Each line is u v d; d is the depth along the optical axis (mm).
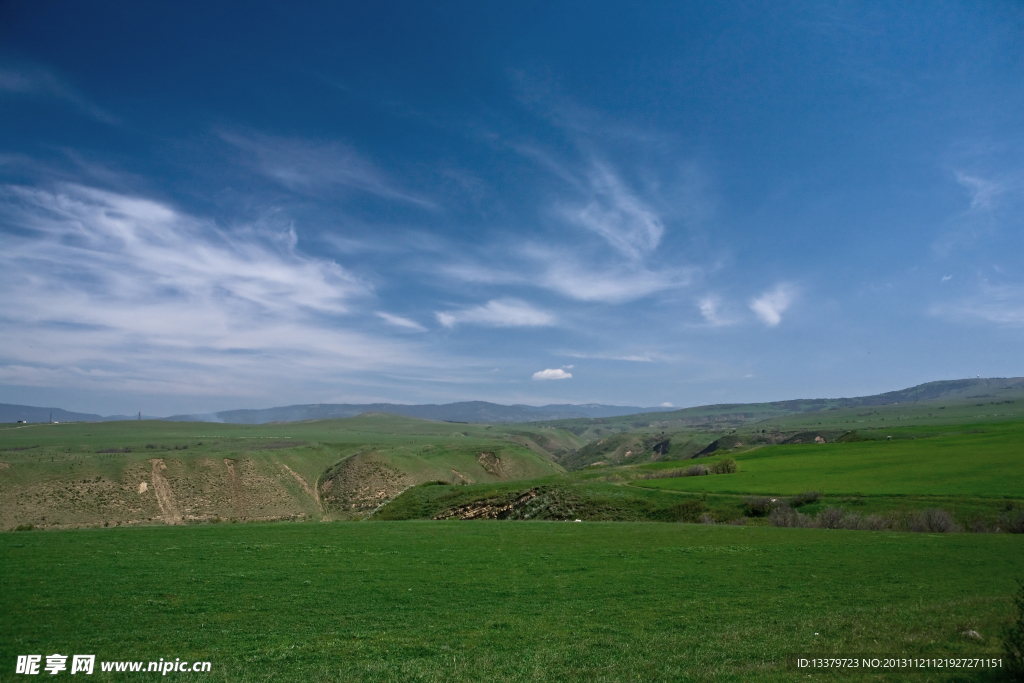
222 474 147500
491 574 25750
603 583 24094
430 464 188250
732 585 23500
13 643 16125
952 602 18484
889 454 81812
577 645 15805
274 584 23500
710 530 39938
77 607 19688
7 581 22922
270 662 14922
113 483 125250
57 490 115750
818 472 70125
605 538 36531
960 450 78625
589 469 97500
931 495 50438
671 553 30797
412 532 39281
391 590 22797
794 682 11664
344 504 147250
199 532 38500
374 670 14078
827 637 14977
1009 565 26078
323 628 17953
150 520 114938
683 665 13352
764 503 54031
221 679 13742
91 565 26281
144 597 21141
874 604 19750
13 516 102625
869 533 37500
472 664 14297
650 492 64812
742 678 12086
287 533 38375
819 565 27031
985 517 43688
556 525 43500
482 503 70438
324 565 27344
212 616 19031
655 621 18484
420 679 13375
